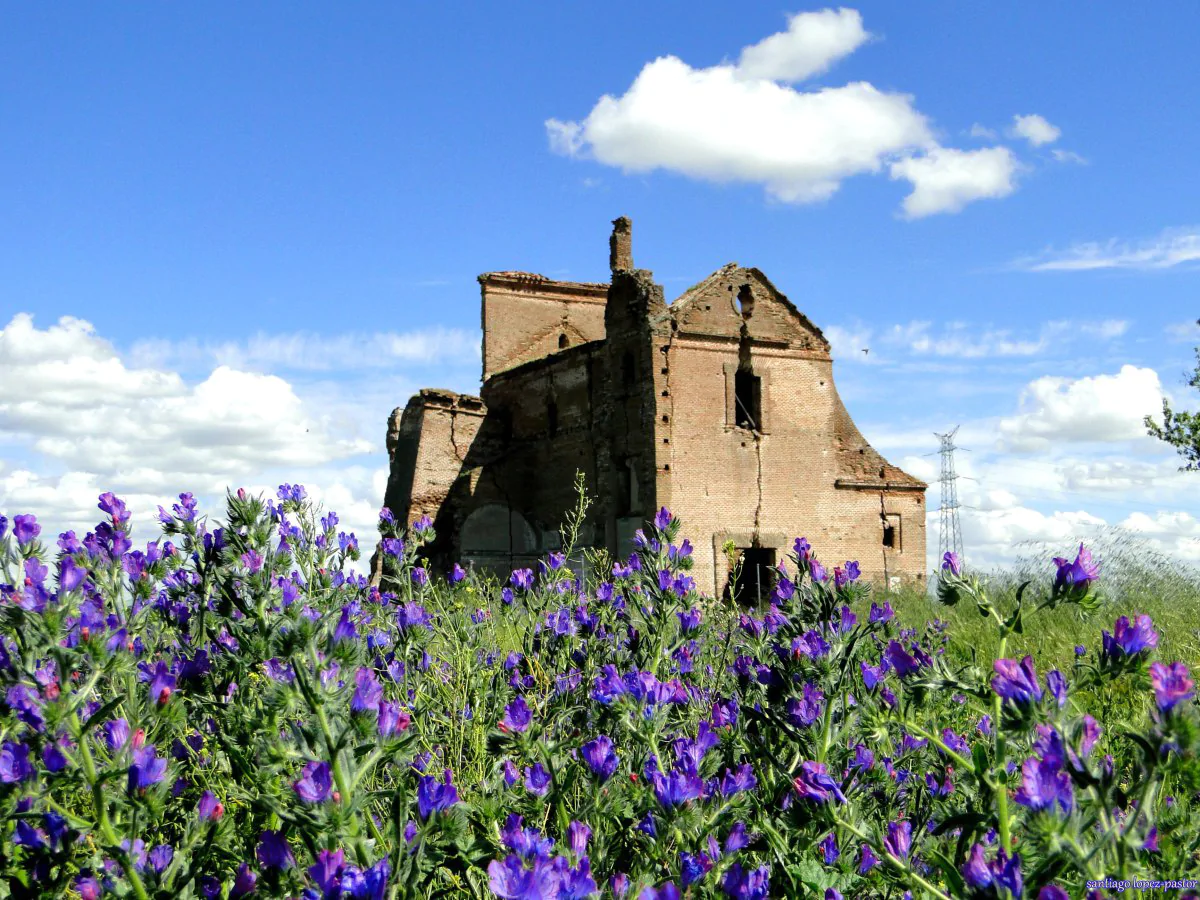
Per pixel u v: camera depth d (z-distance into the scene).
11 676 2.77
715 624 5.30
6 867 2.65
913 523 35.38
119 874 2.63
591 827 2.94
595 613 5.43
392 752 2.52
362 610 4.93
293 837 2.85
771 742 3.49
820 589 3.68
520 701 3.23
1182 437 30.06
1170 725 1.91
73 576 2.96
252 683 3.63
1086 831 2.00
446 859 2.62
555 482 36.84
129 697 3.13
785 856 2.72
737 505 32.22
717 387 32.62
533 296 45.66
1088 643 7.24
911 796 3.58
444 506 37.41
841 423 34.91
